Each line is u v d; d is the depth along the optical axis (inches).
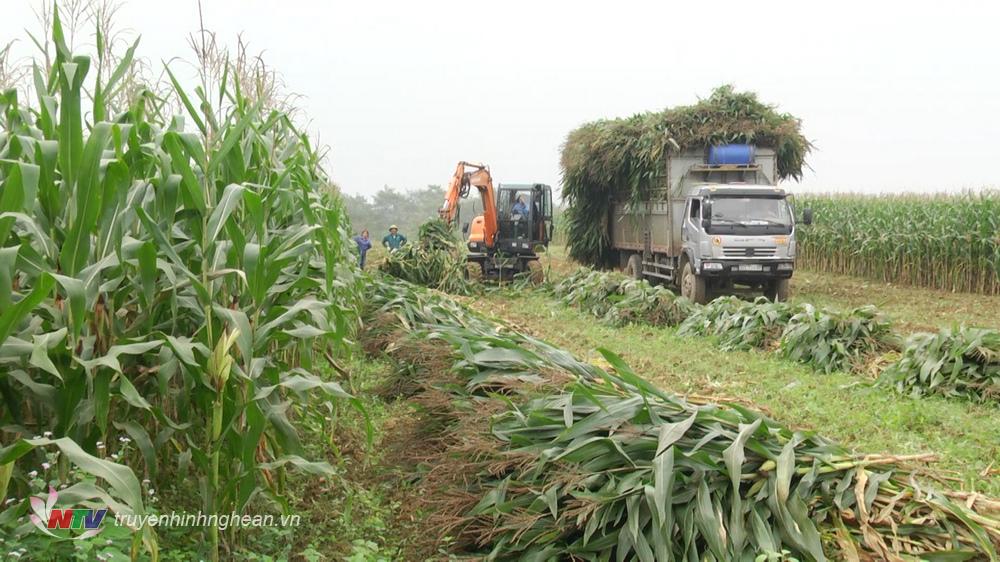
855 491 157.0
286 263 172.7
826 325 414.3
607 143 782.5
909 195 1071.0
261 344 173.2
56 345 141.7
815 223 1043.3
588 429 175.2
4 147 173.9
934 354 350.6
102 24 188.2
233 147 186.7
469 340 249.0
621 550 156.6
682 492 159.3
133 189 167.6
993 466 249.9
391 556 186.9
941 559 145.5
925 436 284.2
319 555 177.9
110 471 130.0
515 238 855.7
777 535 153.5
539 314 641.6
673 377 386.6
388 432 263.6
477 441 185.3
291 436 176.6
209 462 165.0
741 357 436.5
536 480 174.6
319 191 353.4
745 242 645.3
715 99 722.8
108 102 191.2
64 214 157.0
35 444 128.9
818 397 339.9
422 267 758.5
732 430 174.1
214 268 170.7
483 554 175.8
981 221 772.6
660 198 743.1
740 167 700.0
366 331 380.2
